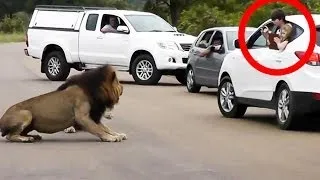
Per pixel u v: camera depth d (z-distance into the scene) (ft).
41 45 81.87
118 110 50.52
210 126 42.57
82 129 36.24
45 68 81.20
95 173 28.30
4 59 127.34
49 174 28.09
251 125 43.21
